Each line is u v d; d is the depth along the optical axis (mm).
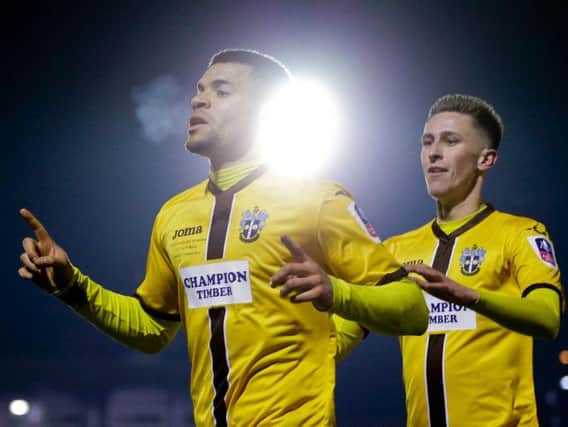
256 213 8180
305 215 8078
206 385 8242
